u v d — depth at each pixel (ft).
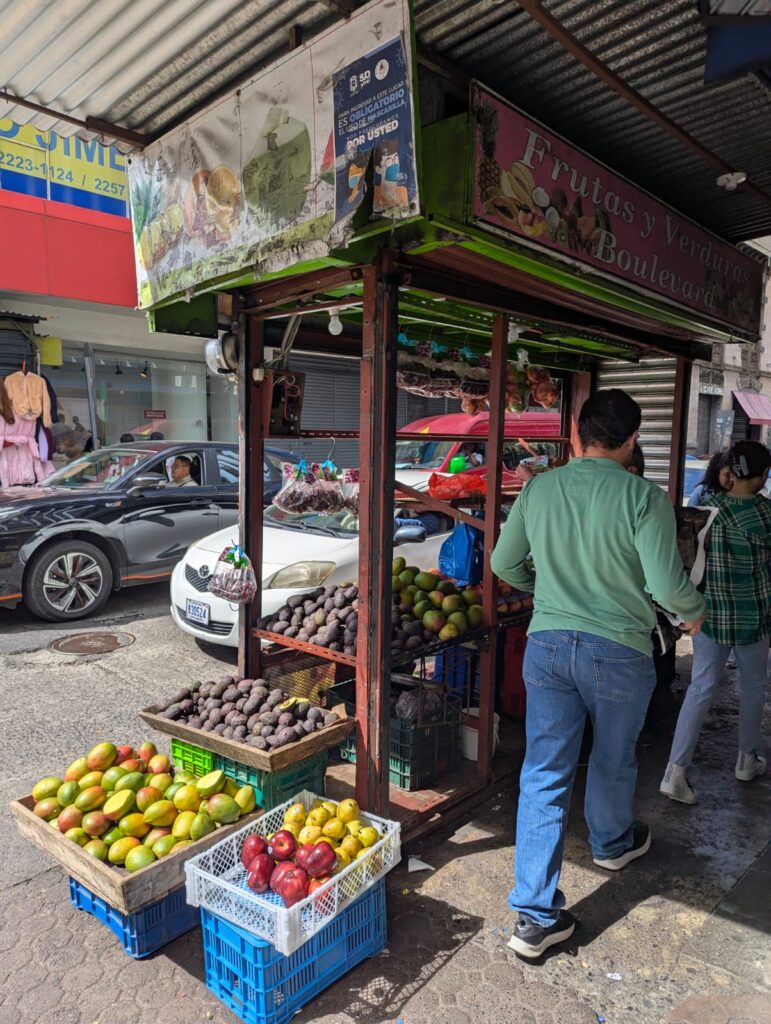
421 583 10.89
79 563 20.59
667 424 15.84
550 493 7.70
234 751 8.77
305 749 8.75
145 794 7.92
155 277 9.69
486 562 10.37
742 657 10.95
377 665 8.66
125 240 31.83
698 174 10.71
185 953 7.71
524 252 7.88
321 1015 6.81
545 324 11.05
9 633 19.36
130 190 10.10
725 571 10.28
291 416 10.90
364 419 8.40
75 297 30.30
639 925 8.13
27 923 8.16
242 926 6.57
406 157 6.23
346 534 18.15
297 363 39.06
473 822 10.24
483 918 8.23
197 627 17.33
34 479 28.32
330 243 6.94
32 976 7.34
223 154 8.18
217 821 8.00
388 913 8.29
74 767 8.45
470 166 6.93
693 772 11.84
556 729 7.67
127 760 8.64
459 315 11.07
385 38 6.23
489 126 7.09
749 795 11.08
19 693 15.16
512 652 13.39
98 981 7.29
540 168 7.82
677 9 6.68
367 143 6.54
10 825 10.23
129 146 9.77
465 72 7.77
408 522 17.93
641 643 7.51
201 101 8.76
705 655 10.48
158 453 23.21
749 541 10.26
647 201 9.86
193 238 8.82
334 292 10.35
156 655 17.75
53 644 18.48
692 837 9.93
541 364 15.26
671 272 10.74
